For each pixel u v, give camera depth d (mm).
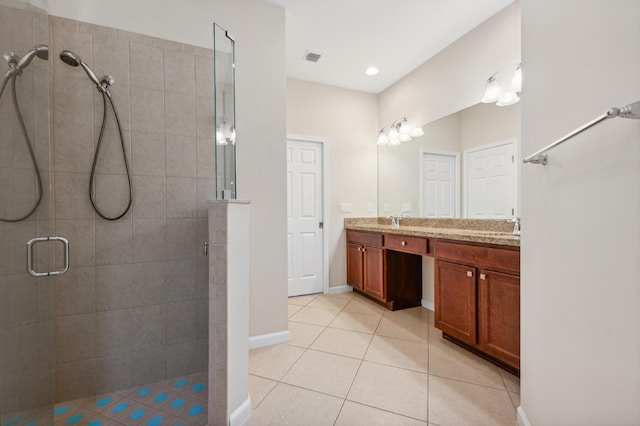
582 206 936
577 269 959
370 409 1483
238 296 1393
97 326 1688
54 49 1606
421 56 2916
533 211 1226
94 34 1683
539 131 1179
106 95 1695
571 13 988
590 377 899
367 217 3777
